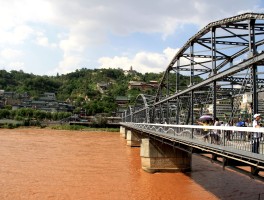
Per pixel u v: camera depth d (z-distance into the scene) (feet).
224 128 45.65
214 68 72.84
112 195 83.56
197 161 132.46
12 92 583.58
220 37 74.95
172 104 141.18
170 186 92.68
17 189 87.40
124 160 141.49
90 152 169.89
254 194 82.07
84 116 476.95
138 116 236.02
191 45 93.09
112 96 611.88
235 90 94.68
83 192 85.81
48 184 93.86
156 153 112.27
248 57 53.42
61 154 159.02
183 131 71.15
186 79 198.49
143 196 82.79
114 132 351.67
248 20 56.18
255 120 42.39
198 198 80.33
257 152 39.88
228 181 97.19
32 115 428.15
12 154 154.10
